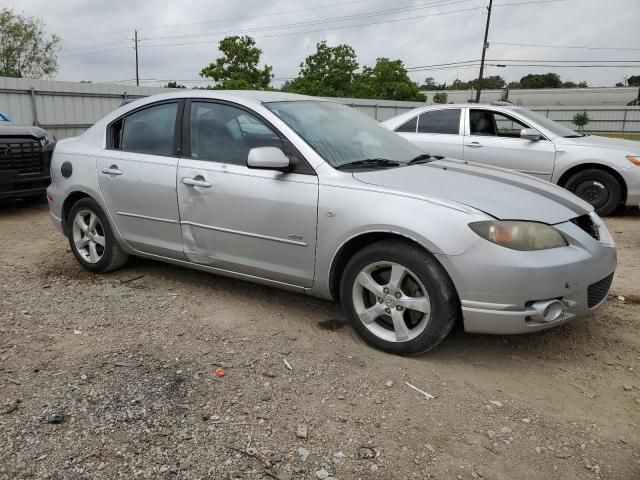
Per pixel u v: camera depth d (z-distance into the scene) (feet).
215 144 13.34
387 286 11.03
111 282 15.61
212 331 12.39
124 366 10.66
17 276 16.16
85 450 8.13
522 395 9.95
